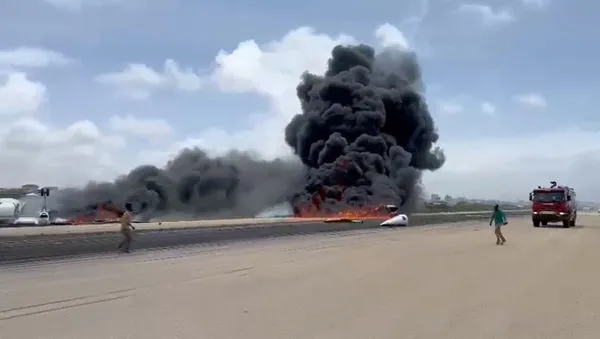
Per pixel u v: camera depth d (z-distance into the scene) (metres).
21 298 13.72
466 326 10.27
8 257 24.69
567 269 19.53
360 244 32.31
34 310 12.09
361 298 13.52
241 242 34.31
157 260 23.64
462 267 20.19
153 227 50.56
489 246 30.22
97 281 16.92
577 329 10.04
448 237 38.41
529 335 9.58
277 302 13.02
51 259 24.22
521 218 83.25
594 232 43.66
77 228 48.00
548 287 15.24
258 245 31.91
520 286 15.45
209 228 50.22
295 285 15.86
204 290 15.01
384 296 13.80
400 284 15.91
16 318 11.19
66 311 11.97
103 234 41.00
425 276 17.70
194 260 23.50
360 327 10.20
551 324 10.46
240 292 14.62
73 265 21.78
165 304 12.82
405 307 12.27
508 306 12.37
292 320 10.88
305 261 22.70
